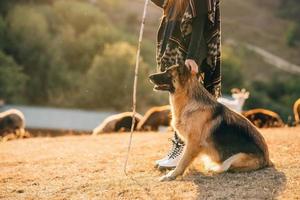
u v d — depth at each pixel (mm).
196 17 6945
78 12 65375
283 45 94625
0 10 65688
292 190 6199
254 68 83938
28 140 11938
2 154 9859
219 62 7281
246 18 104500
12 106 49375
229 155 6887
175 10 7176
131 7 90562
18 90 53438
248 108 61344
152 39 82000
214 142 6871
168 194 6359
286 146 8508
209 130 6863
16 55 58062
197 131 6836
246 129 7000
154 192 6469
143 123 17281
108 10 86625
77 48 60438
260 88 72625
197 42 6922
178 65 6848
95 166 8062
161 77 6883
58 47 59562
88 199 6477
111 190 6691
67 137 12195
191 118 6848
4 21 60438
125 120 17156
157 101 54438
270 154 8008
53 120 44938
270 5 111250
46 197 6727
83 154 9141
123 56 54281
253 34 98312
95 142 10828
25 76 54438
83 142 10992
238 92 18828
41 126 42750
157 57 7484
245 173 6914
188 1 6996
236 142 6895
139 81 53656
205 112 6871
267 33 99750
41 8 65625
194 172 7164
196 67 6879
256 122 16641
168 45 7219
